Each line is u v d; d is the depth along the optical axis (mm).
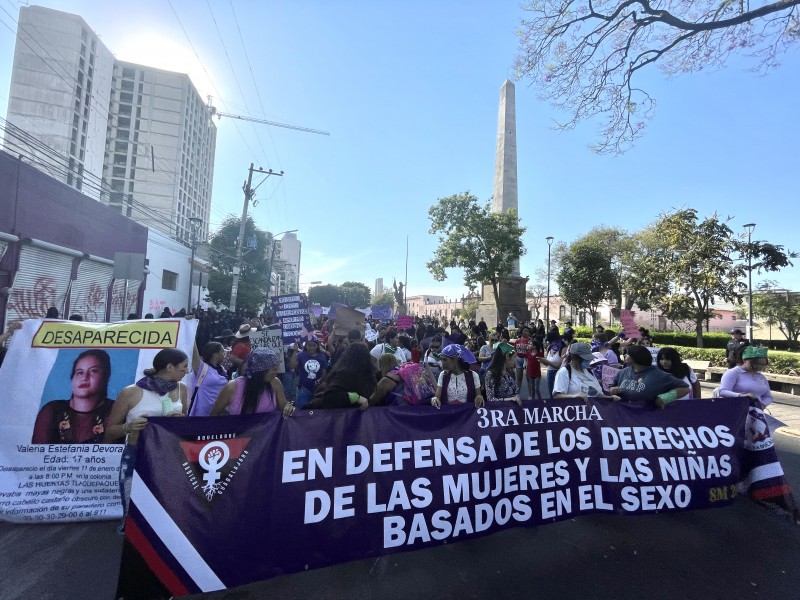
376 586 3213
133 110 103750
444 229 31734
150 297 20109
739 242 18375
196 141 116562
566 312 66812
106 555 3504
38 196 11797
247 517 3004
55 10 84250
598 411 4141
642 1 8367
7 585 3127
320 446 3279
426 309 136875
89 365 4281
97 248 15016
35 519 3920
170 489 2879
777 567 3518
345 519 3244
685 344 22906
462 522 3533
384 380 4559
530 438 3873
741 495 4637
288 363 8375
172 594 2785
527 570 3441
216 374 4980
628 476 4043
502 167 32781
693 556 3678
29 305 11617
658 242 29531
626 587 3223
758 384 4742
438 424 3643
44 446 4031
